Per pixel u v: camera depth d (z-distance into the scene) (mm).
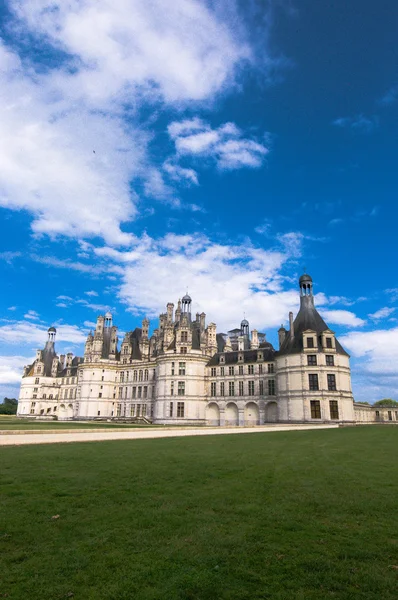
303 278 79812
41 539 9641
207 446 28578
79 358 143250
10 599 7043
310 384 69938
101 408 111312
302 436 39938
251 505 12305
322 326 75125
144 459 21109
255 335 101812
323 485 14961
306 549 9070
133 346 117000
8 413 184375
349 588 7422
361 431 48156
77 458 21016
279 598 7125
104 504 12430
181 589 7398
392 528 10289
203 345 97250
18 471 17062
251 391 86000
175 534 9961
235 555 8789
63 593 7266
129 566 8273
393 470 18125
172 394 90000
